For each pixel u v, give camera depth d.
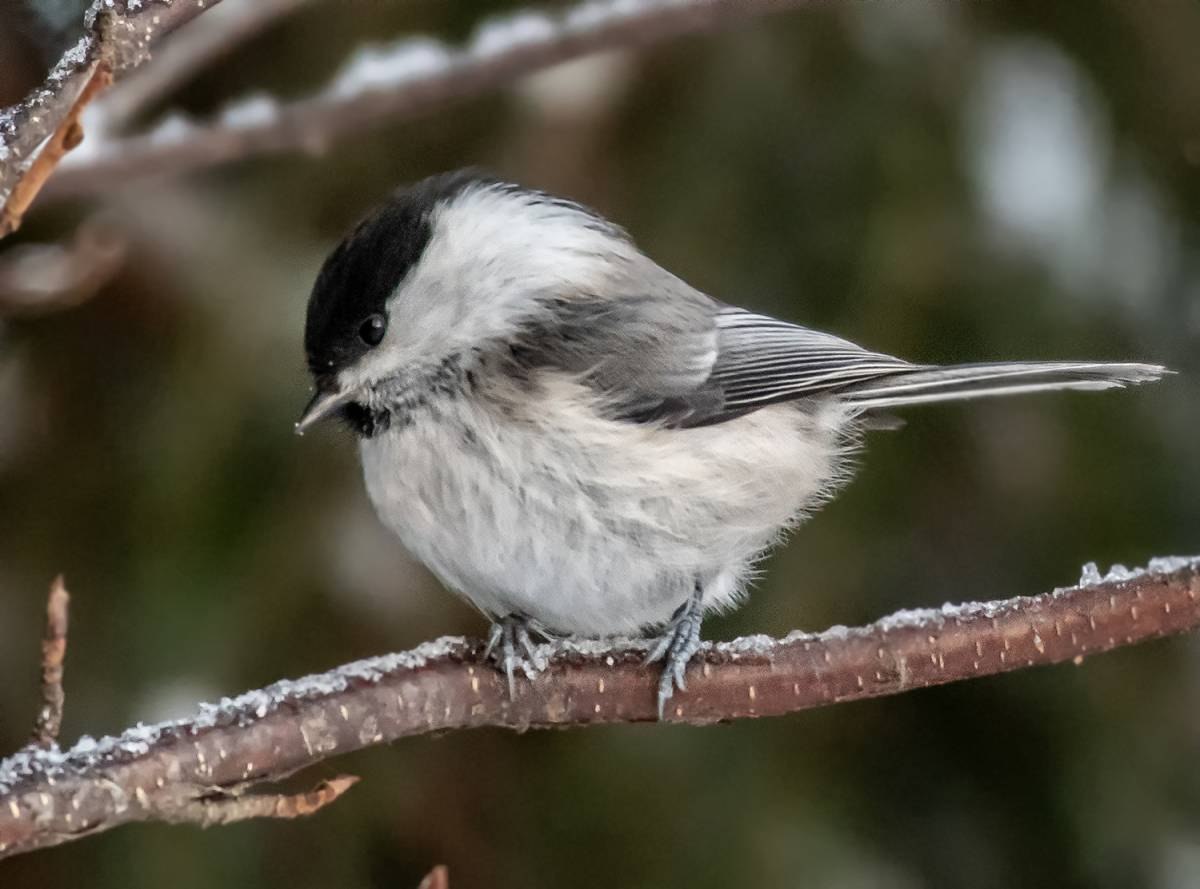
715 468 2.45
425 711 2.42
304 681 2.42
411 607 2.49
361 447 2.45
